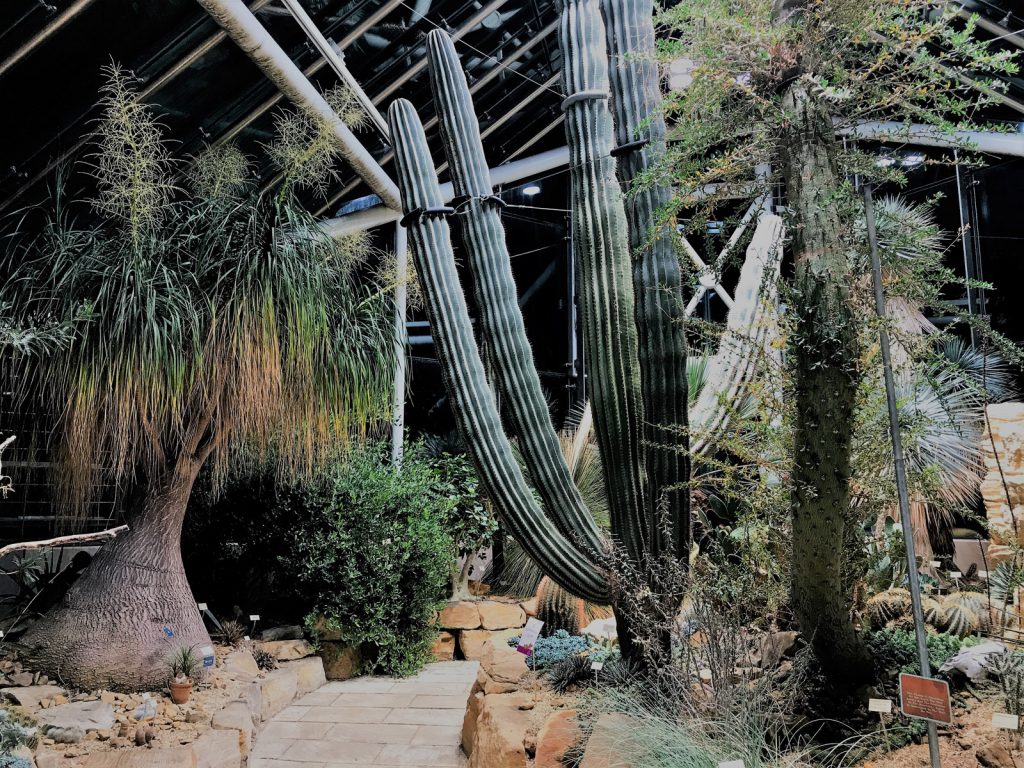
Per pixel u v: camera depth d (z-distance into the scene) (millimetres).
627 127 2369
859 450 2264
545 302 8141
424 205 2879
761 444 2488
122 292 3000
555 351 8070
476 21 4738
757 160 1886
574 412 6637
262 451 3652
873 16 1666
